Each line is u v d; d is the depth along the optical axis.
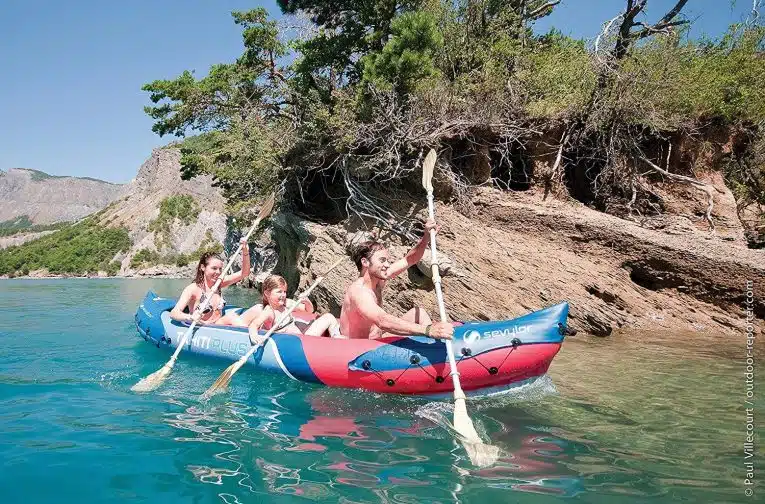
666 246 8.89
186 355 5.49
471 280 9.09
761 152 11.20
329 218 14.24
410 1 12.29
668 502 2.44
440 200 11.41
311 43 13.62
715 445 3.20
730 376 5.11
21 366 5.18
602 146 11.63
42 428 3.35
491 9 13.32
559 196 11.45
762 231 10.80
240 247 6.34
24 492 2.47
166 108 16.34
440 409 3.89
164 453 2.96
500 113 11.61
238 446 3.09
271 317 5.14
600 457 2.99
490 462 2.89
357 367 4.26
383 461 2.89
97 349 6.11
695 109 11.04
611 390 4.53
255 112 14.78
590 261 9.45
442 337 3.88
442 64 12.71
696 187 10.84
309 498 2.43
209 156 15.62
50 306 12.53
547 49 13.72
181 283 32.12
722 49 11.95
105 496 2.44
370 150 11.93
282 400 4.05
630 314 8.66
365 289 4.39
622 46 11.66
